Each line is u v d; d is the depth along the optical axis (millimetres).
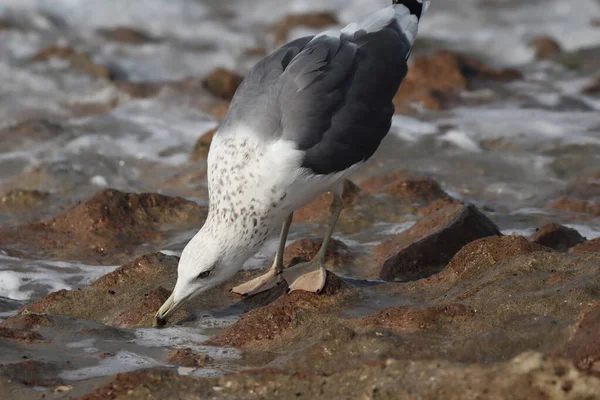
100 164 18531
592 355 7797
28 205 16031
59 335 9656
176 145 19953
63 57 26266
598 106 22500
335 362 8430
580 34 31062
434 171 17688
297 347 9133
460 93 23031
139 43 29875
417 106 21828
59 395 8172
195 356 9016
